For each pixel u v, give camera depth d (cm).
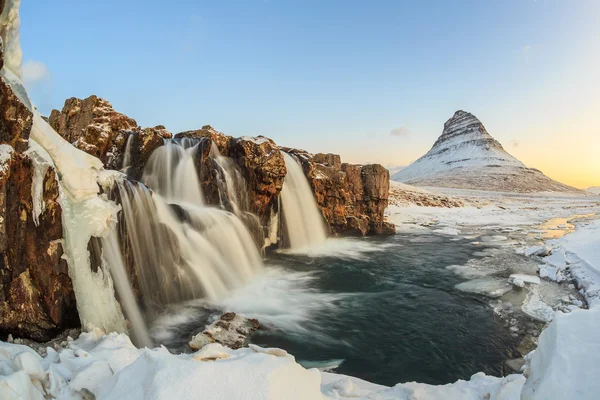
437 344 756
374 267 1456
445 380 623
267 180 1580
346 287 1166
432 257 1662
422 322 870
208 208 1234
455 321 876
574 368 252
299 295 1070
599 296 970
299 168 1995
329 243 1997
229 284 1084
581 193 13375
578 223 3131
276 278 1252
